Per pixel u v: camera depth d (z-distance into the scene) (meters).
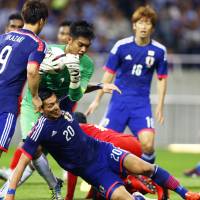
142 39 34.12
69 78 27.53
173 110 57.00
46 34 64.56
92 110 32.78
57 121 24.03
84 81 29.08
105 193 24.33
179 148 56.81
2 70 25.80
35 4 26.31
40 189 32.25
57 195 27.50
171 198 29.39
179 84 57.06
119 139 27.14
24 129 27.75
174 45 66.12
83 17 67.19
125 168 24.86
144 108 34.34
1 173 31.94
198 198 25.06
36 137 23.98
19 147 28.58
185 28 67.31
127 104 34.41
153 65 34.41
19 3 64.44
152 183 27.22
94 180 24.59
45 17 26.50
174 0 68.75
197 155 53.50
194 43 66.44
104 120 34.94
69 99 28.14
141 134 33.81
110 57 34.59
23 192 31.23
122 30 66.44
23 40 25.92
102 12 67.62
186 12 68.44
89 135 26.00
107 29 65.94
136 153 27.45
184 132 57.09
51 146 24.45
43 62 26.34
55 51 26.84
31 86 24.48
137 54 34.22
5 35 26.47
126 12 68.00
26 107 28.00
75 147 24.38
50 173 27.22
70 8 67.50
